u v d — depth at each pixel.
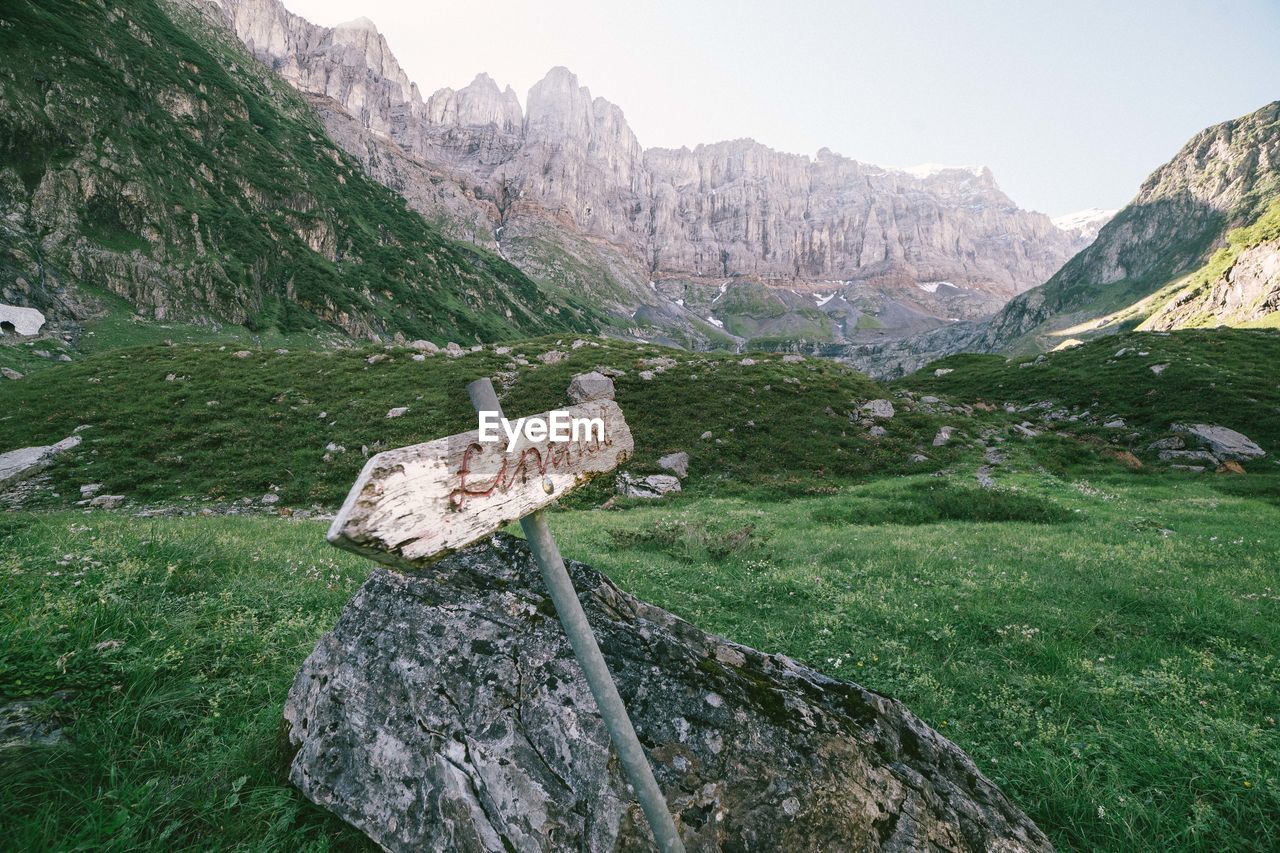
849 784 3.32
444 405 32.78
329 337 92.06
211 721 4.31
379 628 4.02
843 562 11.93
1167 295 184.00
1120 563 11.10
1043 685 6.21
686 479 27.25
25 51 87.38
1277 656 6.87
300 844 3.37
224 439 28.41
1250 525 15.23
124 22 121.88
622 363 42.12
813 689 4.14
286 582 8.24
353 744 3.63
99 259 72.81
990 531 15.45
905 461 29.03
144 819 3.22
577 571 4.31
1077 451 29.89
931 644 7.57
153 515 20.41
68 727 3.79
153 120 103.94
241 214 104.81
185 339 70.62
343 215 137.62
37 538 9.02
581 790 3.11
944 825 3.37
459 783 3.28
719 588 10.16
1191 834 3.91
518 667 3.60
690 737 3.31
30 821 3.04
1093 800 4.22
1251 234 99.06
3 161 75.00
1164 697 5.84
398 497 1.49
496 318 154.12
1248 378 36.53
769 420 32.97
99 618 5.25
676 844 2.05
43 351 54.62
